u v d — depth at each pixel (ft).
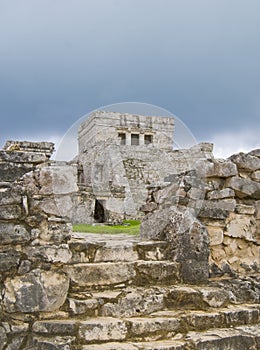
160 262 14.28
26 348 11.65
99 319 12.22
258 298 14.80
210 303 13.69
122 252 14.33
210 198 16.37
